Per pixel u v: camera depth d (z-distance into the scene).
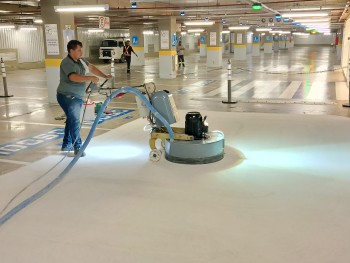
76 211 3.48
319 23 22.97
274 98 10.13
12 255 2.78
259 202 3.62
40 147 5.61
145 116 4.95
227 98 10.16
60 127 6.94
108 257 2.73
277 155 5.08
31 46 22.86
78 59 4.99
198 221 3.25
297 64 22.97
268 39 37.78
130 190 3.95
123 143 5.76
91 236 3.03
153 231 3.09
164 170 4.54
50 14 9.27
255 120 7.29
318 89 11.73
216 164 4.74
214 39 21.42
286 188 3.96
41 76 17.31
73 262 2.68
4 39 20.95
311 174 4.36
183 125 7.01
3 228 3.17
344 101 9.44
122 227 3.16
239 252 2.76
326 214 3.35
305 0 12.45
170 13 15.06
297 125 6.83
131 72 18.91
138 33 23.12
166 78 15.84
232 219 3.28
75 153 5.17
